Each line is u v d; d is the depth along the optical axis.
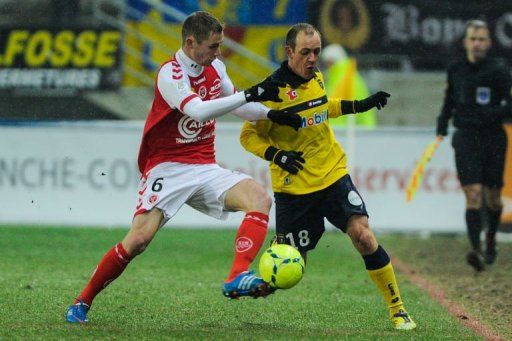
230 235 42.75
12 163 44.53
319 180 22.27
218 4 52.19
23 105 51.84
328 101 22.81
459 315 24.89
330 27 51.91
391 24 52.09
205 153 22.19
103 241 39.81
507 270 35.06
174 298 26.62
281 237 22.97
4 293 26.56
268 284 19.97
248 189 21.52
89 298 22.03
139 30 52.28
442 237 44.41
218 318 23.48
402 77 53.22
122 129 44.41
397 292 22.47
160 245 39.19
